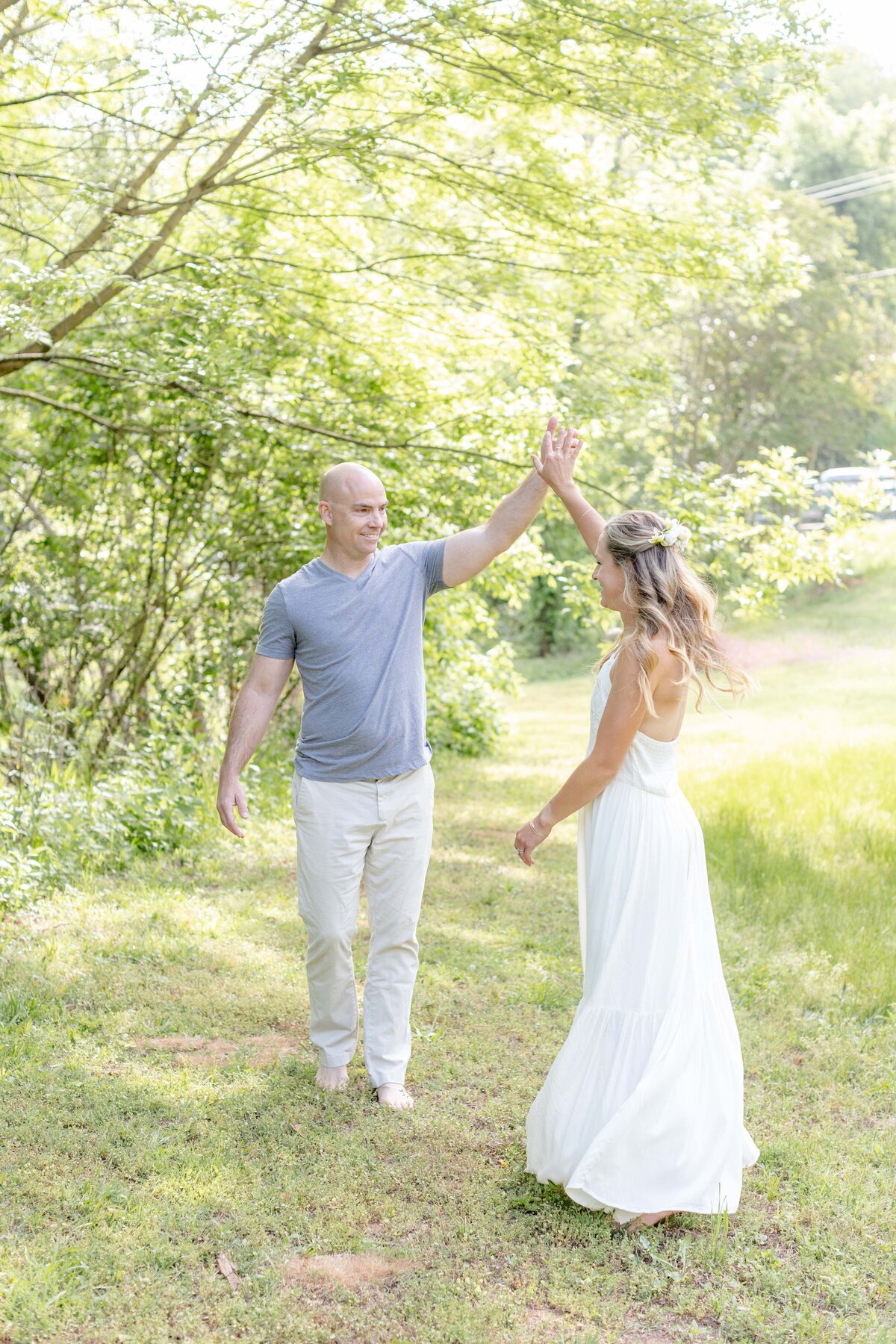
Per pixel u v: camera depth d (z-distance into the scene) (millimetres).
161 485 8391
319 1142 3152
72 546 8336
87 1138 3119
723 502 7613
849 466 33562
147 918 5039
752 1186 3020
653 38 6293
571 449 3357
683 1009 2816
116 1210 2752
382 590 3396
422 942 4977
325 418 7758
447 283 8031
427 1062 3738
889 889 5848
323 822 3367
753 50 6484
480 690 11516
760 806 7602
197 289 6438
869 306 35938
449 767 10305
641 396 8336
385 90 6879
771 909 5473
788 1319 2447
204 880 5797
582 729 13758
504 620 26953
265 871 5996
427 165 6875
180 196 7137
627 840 2830
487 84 6688
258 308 7328
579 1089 2826
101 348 7203
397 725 3367
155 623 8414
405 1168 3033
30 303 5965
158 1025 3955
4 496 8406
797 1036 4047
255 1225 2732
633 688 2746
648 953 2807
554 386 8031
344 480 3322
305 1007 4145
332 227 7766
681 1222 2828
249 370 7090
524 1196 2879
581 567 8586
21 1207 2775
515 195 7160
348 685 3320
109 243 6781
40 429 8336
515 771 9984
